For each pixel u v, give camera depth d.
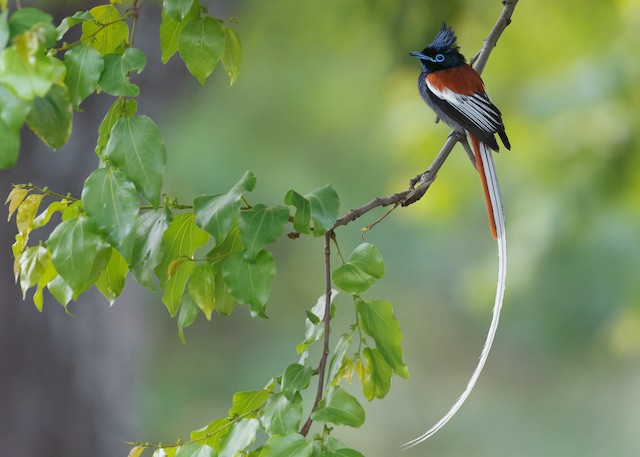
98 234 4.61
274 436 4.56
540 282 16.33
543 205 12.84
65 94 4.18
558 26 13.25
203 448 4.82
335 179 21.95
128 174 4.59
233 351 24.06
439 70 8.15
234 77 5.39
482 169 7.57
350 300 23.52
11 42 4.01
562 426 23.03
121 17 4.95
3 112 3.94
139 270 4.88
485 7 12.77
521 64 13.32
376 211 22.73
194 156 21.17
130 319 14.13
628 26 12.82
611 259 15.37
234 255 4.79
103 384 13.73
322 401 4.68
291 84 19.14
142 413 21.97
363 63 17.56
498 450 23.28
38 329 13.30
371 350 5.12
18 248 4.98
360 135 20.83
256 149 21.28
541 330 18.00
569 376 23.12
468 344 24.62
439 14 11.84
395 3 12.02
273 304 24.30
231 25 14.09
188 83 13.44
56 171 12.54
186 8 4.91
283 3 14.90
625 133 12.51
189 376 23.64
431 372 24.61
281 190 21.89
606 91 12.66
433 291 24.39
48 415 13.45
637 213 13.33
